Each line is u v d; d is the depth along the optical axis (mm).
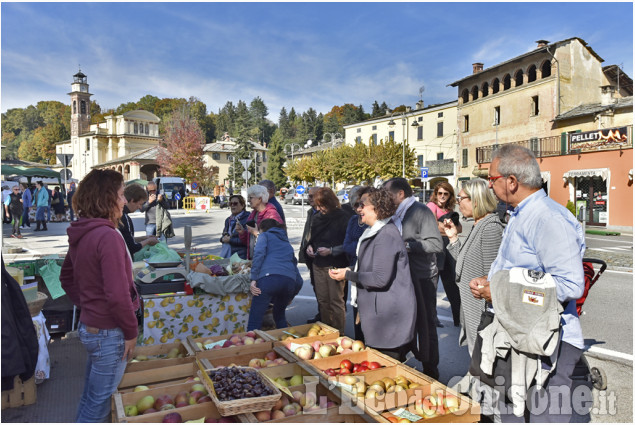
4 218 22438
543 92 30344
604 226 22406
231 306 5156
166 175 53156
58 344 5449
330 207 5371
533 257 2420
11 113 121938
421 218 4168
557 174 24859
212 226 22438
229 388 2879
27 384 3906
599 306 7270
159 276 4914
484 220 3479
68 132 107375
